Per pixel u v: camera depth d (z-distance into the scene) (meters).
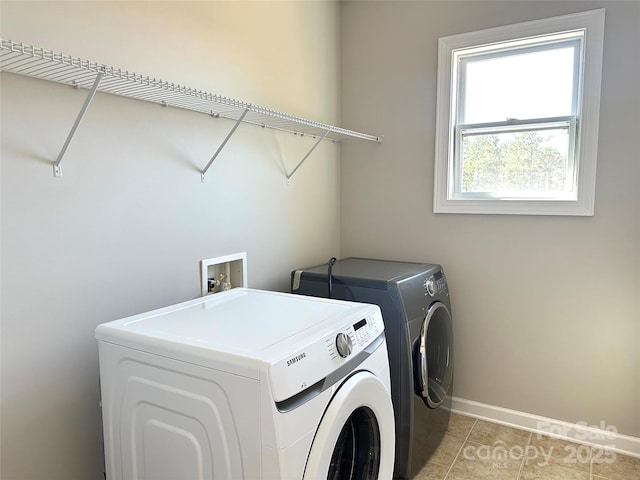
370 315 1.46
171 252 1.72
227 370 1.02
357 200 2.88
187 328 1.26
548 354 2.38
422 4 2.54
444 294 2.32
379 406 1.38
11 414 1.24
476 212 2.47
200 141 1.82
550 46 2.29
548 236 2.32
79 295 1.39
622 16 2.05
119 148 1.50
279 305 1.55
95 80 1.20
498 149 2.48
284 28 2.29
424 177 2.63
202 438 1.08
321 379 1.11
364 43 2.75
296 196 2.48
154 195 1.63
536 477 2.02
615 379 2.22
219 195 1.94
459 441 2.32
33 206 1.26
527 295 2.40
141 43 1.54
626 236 2.13
